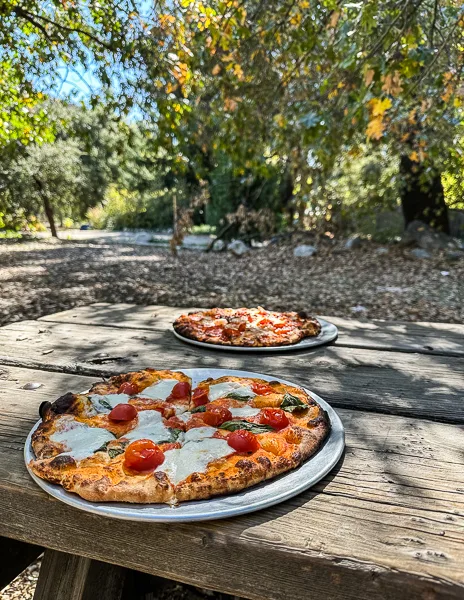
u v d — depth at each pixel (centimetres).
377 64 129
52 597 46
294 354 78
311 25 160
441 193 385
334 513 36
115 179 856
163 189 905
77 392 61
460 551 32
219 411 47
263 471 38
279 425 46
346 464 43
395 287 290
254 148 215
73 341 86
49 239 664
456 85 151
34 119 259
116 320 103
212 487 36
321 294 278
